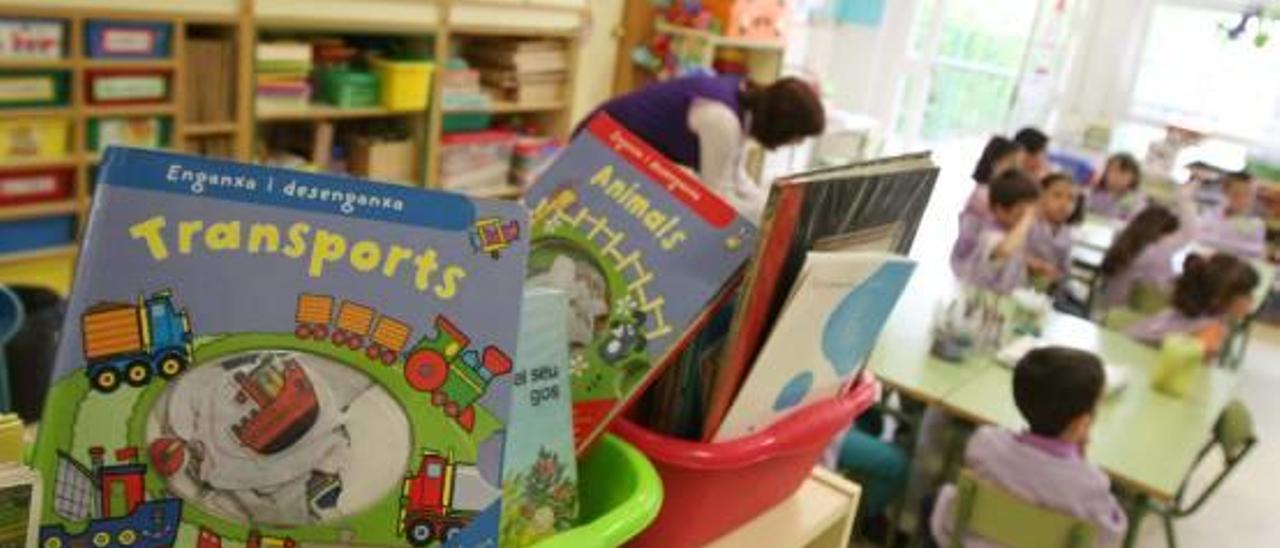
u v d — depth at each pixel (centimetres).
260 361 52
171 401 51
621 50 482
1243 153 588
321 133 368
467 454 55
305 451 52
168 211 51
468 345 56
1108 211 509
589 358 75
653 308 74
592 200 77
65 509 49
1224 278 332
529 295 65
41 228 284
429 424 55
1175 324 336
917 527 278
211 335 51
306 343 53
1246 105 607
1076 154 590
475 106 406
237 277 52
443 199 55
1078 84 662
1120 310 381
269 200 53
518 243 57
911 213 84
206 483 51
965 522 229
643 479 72
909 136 730
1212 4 604
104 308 50
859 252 77
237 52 314
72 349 49
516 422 64
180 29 294
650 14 483
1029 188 371
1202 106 625
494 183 429
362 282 54
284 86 338
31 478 47
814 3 660
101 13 274
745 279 71
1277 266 554
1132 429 258
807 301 72
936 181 84
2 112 265
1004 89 683
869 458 280
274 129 370
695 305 73
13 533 48
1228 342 389
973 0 682
